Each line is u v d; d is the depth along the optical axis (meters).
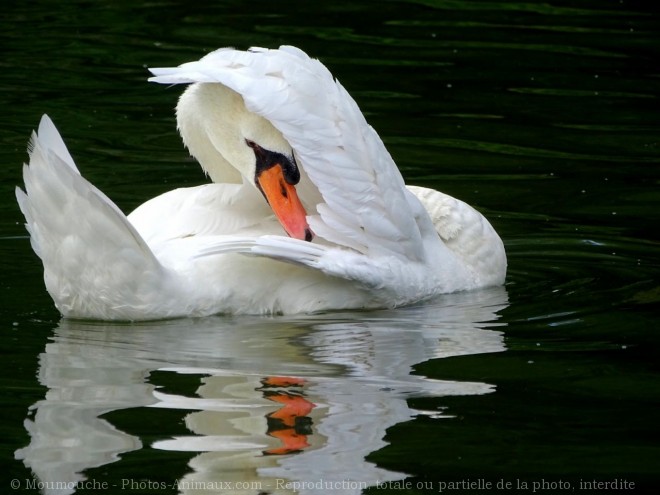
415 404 9.63
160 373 10.30
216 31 25.00
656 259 14.22
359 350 10.99
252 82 11.83
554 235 15.23
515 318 12.09
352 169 12.25
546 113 20.50
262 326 11.70
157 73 11.68
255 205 12.76
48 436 8.94
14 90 21.28
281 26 25.52
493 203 16.47
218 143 13.21
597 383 10.06
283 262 12.08
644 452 8.73
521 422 9.26
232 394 9.80
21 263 13.81
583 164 18.09
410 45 24.31
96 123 19.77
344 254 12.06
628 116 20.33
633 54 23.72
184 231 12.16
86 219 11.12
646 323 11.73
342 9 26.91
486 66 23.05
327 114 12.16
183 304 11.66
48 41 24.38
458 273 13.27
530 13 26.73
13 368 10.38
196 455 8.64
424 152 18.56
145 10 26.75
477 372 10.38
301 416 9.35
